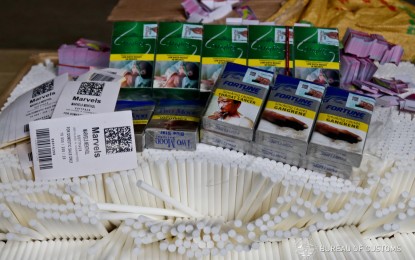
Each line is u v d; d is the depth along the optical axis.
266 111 1.03
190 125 1.07
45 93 1.13
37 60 1.55
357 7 2.04
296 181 1.02
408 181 1.08
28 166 1.06
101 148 1.03
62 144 1.03
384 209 1.01
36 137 1.03
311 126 1.00
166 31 1.27
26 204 1.00
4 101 1.34
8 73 1.79
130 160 1.04
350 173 1.03
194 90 1.17
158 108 1.15
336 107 1.04
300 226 1.04
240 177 1.05
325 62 1.22
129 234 1.02
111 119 1.03
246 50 1.24
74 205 1.02
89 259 0.99
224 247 0.98
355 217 1.06
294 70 1.21
